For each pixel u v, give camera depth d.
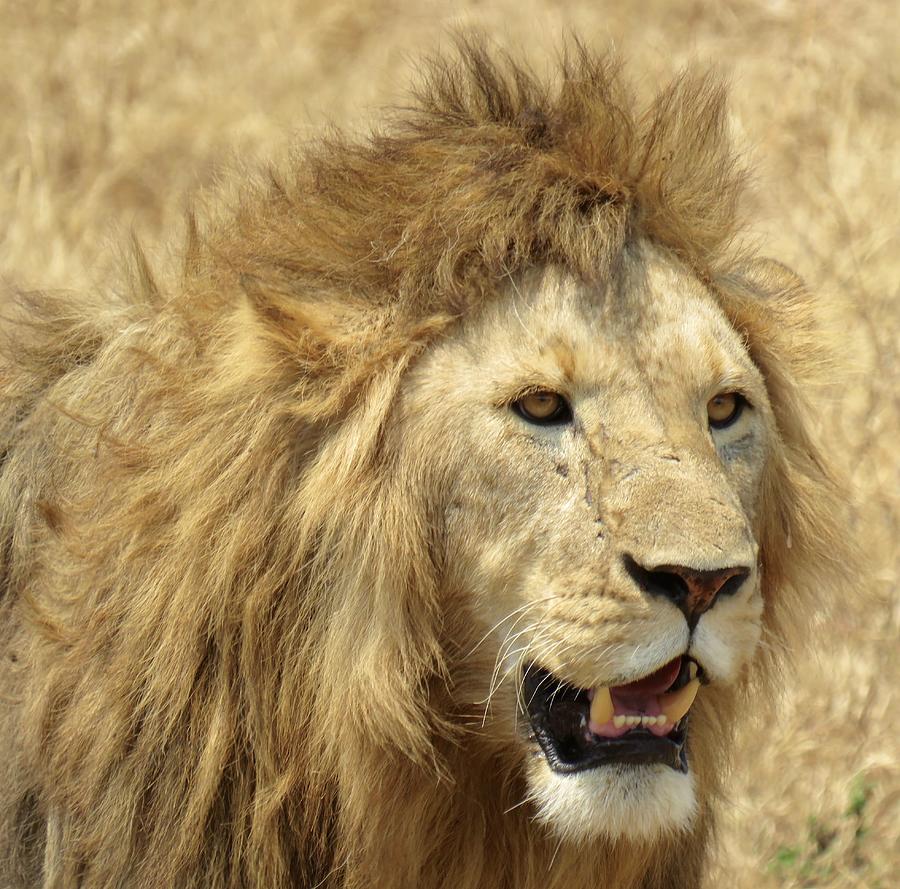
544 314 6.59
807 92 15.79
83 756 6.83
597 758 6.48
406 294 6.68
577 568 6.36
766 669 7.44
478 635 6.71
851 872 9.21
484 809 7.01
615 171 6.93
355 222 6.96
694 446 6.46
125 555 6.73
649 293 6.72
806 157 14.71
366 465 6.63
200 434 6.75
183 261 7.50
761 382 7.03
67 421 7.38
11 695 7.30
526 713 6.71
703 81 7.67
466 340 6.62
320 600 6.70
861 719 9.98
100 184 14.55
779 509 7.24
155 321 7.27
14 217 13.88
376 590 6.61
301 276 6.95
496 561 6.55
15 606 7.34
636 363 6.56
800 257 13.34
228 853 6.91
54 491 7.28
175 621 6.66
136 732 6.80
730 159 7.73
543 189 6.77
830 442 11.14
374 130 8.00
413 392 6.62
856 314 12.31
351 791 6.70
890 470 11.31
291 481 6.72
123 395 7.18
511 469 6.50
